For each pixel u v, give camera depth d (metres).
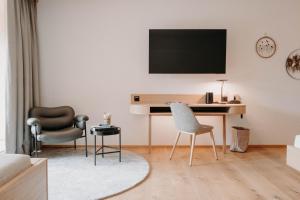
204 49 4.18
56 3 4.17
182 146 4.34
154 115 4.02
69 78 4.27
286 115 4.33
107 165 3.28
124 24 4.23
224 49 4.17
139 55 4.26
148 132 4.30
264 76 4.29
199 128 3.40
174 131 4.34
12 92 3.41
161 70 4.20
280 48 4.27
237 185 2.70
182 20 4.22
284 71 4.29
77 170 3.08
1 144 3.54
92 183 2.67
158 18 4.22
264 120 4.34
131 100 4.27
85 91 4.29
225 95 4.30
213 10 4.21
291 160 2.79
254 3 4.21
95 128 3.32
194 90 4.30
